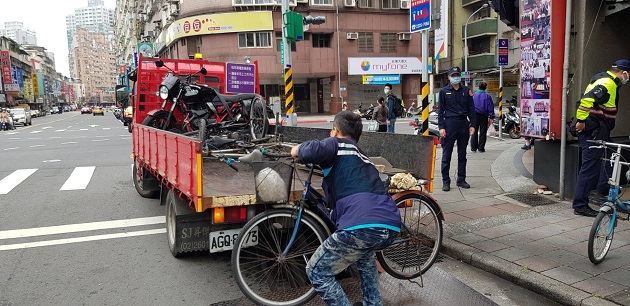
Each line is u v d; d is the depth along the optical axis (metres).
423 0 6.68
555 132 6.58
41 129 30.91
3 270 4.69
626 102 7.12
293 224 3.64
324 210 3.65
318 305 3.79
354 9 36.22
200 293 4.08
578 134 5.63
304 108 39.75
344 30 36.28
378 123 11.64
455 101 7.13
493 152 11.38
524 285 4.03
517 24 7.85
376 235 2.95
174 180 4.53
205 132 6.50
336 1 35.78
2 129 31.70
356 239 2.95
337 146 3.14
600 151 5.45
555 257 4.43
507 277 4.20
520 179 7.68
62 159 13.04
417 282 4.18
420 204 4.18
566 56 6.25
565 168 6.46
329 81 37.75
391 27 37.38
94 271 4.63
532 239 4.94
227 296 4.02
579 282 3.87
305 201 3.63
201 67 8.98
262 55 34.75
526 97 7.03
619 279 3.90
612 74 5.41
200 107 7.65
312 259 3.14
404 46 37.81
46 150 15.68
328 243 3.07
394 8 37.19
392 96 11.90
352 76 37.91
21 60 95.62
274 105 11.17
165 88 7.38
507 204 6.38
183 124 7.83
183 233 4.31
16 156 14.05
